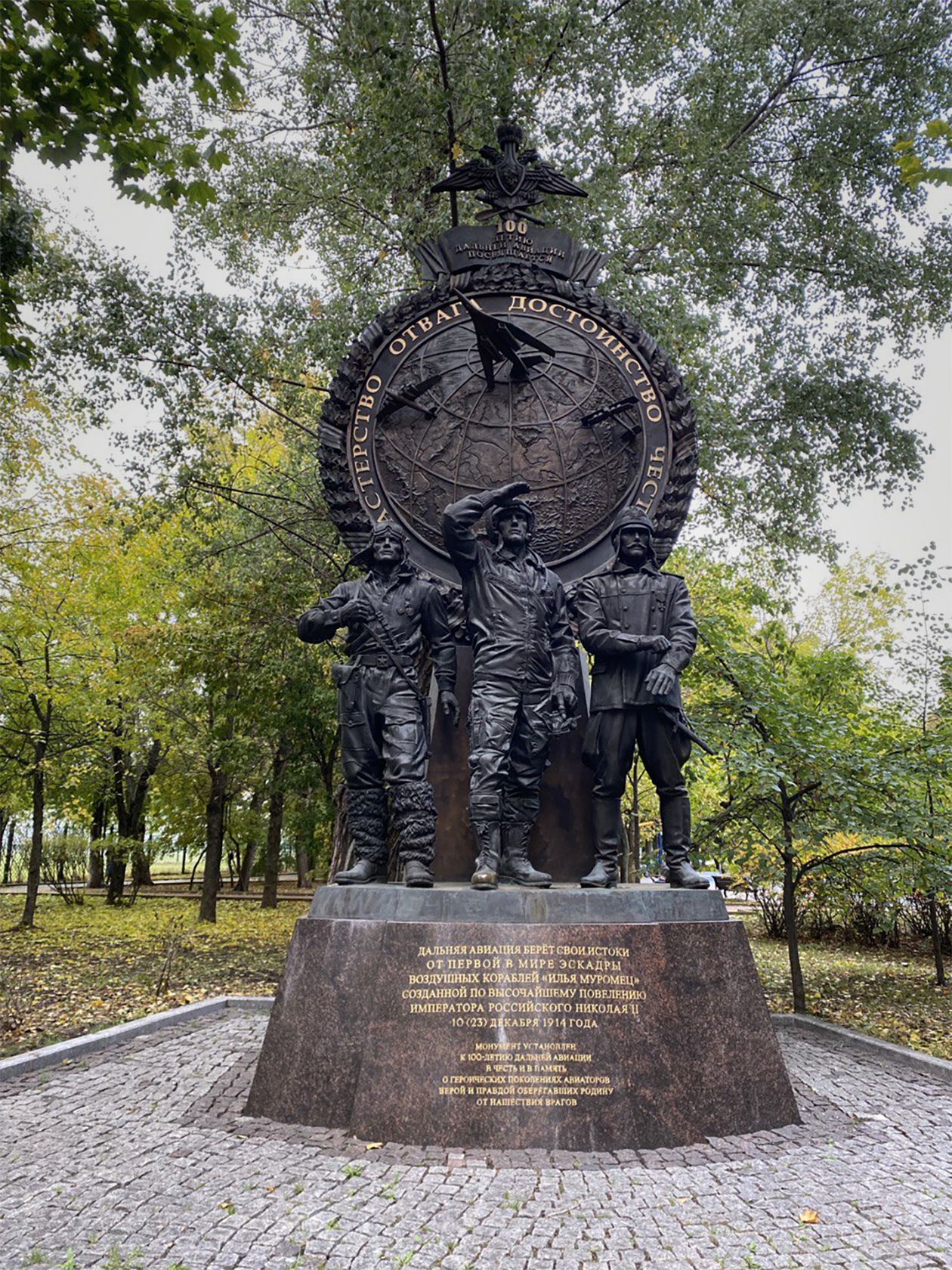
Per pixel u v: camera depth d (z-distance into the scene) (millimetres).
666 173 15039
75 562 18703
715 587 17359
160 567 20344
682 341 13836
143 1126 5801
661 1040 5871
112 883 25625
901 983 13172
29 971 13461
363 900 6512
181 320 14203
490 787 6797
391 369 9250
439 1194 4742
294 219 15203
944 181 5914
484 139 12891
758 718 10750
